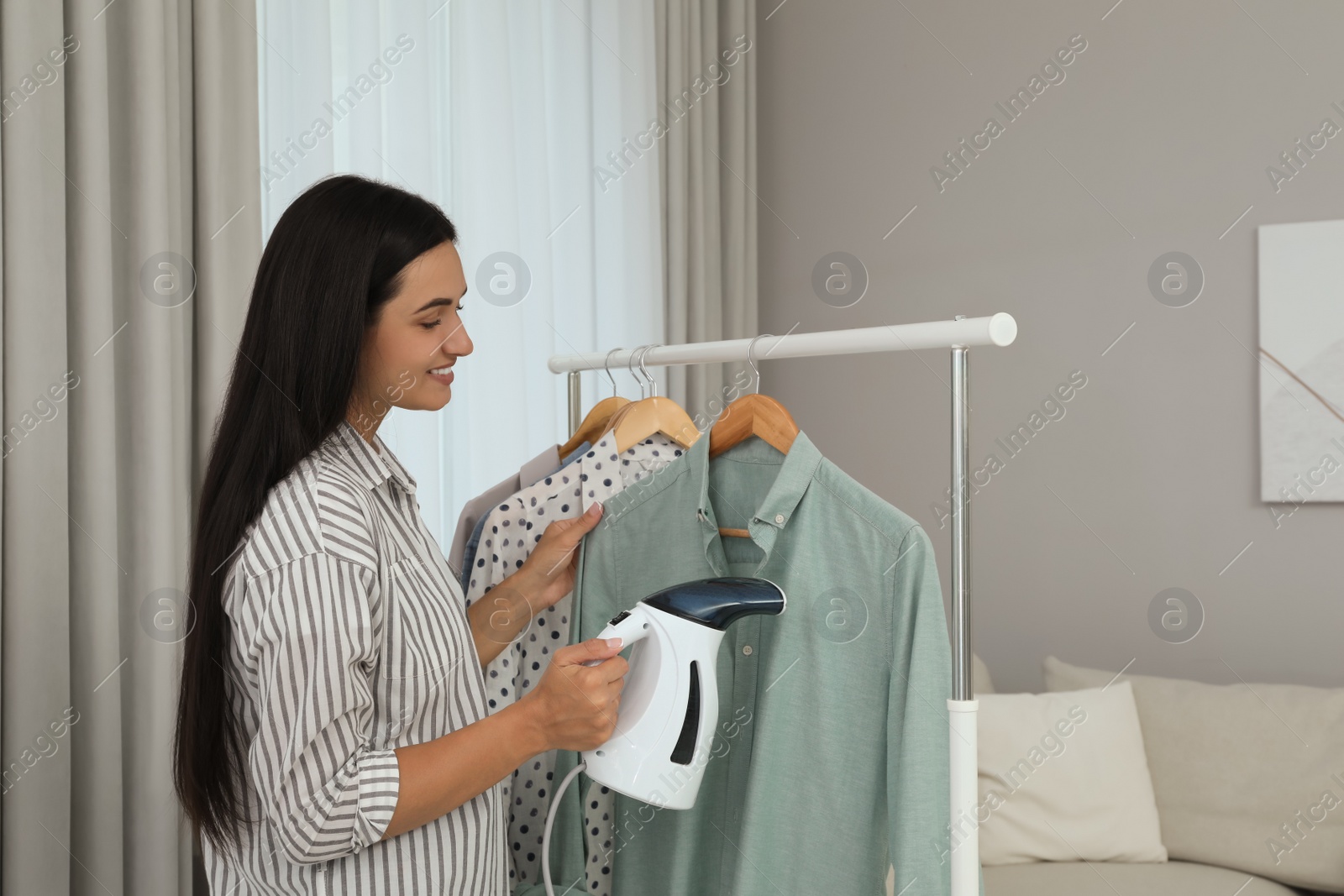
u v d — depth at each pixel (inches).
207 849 36.4
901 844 35.6
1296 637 88.1
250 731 33.1
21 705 46.7
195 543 33.3
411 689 33.4
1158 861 78.8
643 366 50.2
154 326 53.1
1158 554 93.3
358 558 31.6
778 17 112.9
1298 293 87.6
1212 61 91.0
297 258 33.1
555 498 49.5
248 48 59.4
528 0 82.5
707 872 43.7
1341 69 86.2
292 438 32.7
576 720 33.7
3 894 46.3
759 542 39.6
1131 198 94.4
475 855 35.0
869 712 38.1
